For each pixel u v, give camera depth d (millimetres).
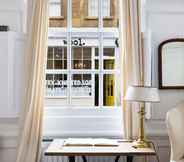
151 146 3275
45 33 3561
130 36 3578
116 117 3754
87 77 3879
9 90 3514
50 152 2840
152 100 3096
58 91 3850
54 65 3867
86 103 3865
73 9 3916
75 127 3732
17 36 3545
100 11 3893
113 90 3871
